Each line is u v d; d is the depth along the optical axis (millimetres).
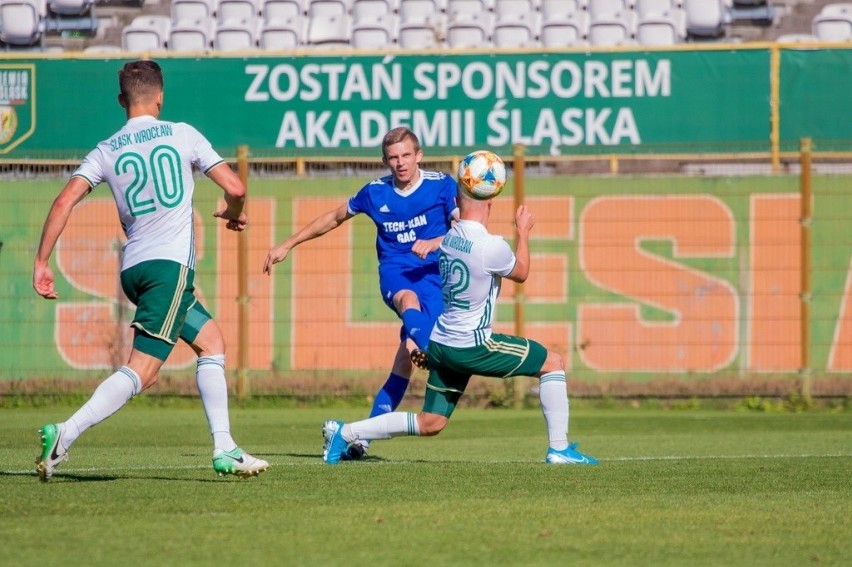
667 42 58094
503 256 22266
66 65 46250
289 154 46125
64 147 46219
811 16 59594
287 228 45656
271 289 45281
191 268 19344
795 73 45406
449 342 23016
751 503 17969
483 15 60719
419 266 25594
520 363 23453
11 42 60625
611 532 15234
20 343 44844
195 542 14281
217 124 46375
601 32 58219
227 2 60594
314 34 59438
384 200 25578
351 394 44062
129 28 59562
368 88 46188
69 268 45062
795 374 43844
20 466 23516
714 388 43750
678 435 34156
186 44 59188
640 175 45125
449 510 16938
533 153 45531
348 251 45281
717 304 44469
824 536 15109
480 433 34938
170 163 19031
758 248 44594
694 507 17469
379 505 17391
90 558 13320
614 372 44500
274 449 29141
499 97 46094
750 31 59562
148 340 19094
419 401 43500
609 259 45031
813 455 27312
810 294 43219
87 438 32594
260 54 46344
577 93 46000
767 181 44719
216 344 19547
